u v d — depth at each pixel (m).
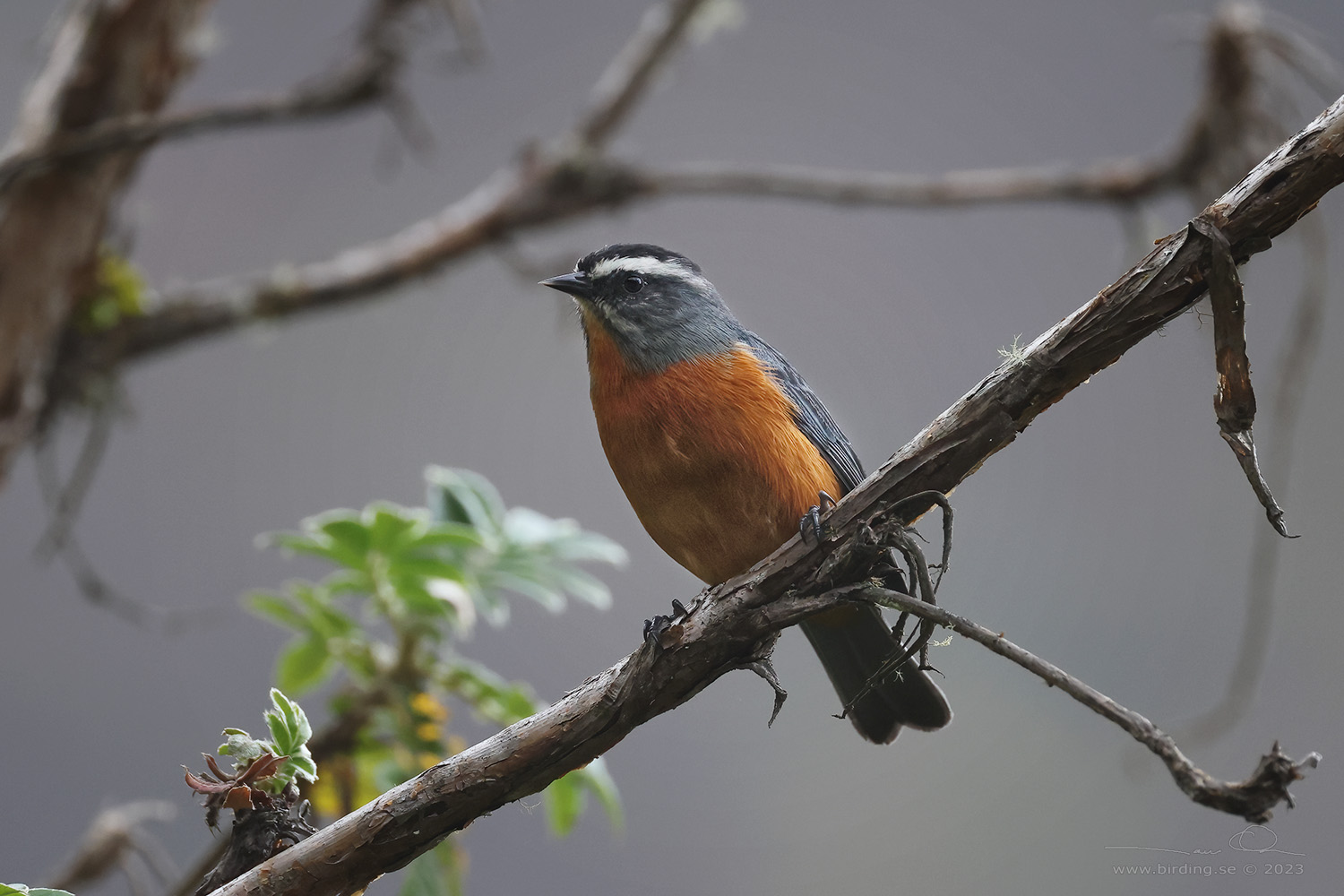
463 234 10.93
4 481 8.36
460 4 9.38
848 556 5.13
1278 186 4.52
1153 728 3.97
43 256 8.45
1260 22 10.69
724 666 5.15
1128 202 11.24
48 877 7.23
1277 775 3.76
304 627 7.14
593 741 5.07
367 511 6.92
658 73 11.63
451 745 7.09
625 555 7.63
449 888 6.62
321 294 10.46
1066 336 4.92
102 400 9.66
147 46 8.73
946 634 5.54
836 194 11.11
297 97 8.93
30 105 8.79
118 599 9.27
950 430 5.11
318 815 6.95
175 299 10.07
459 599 6.96
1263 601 7.52
